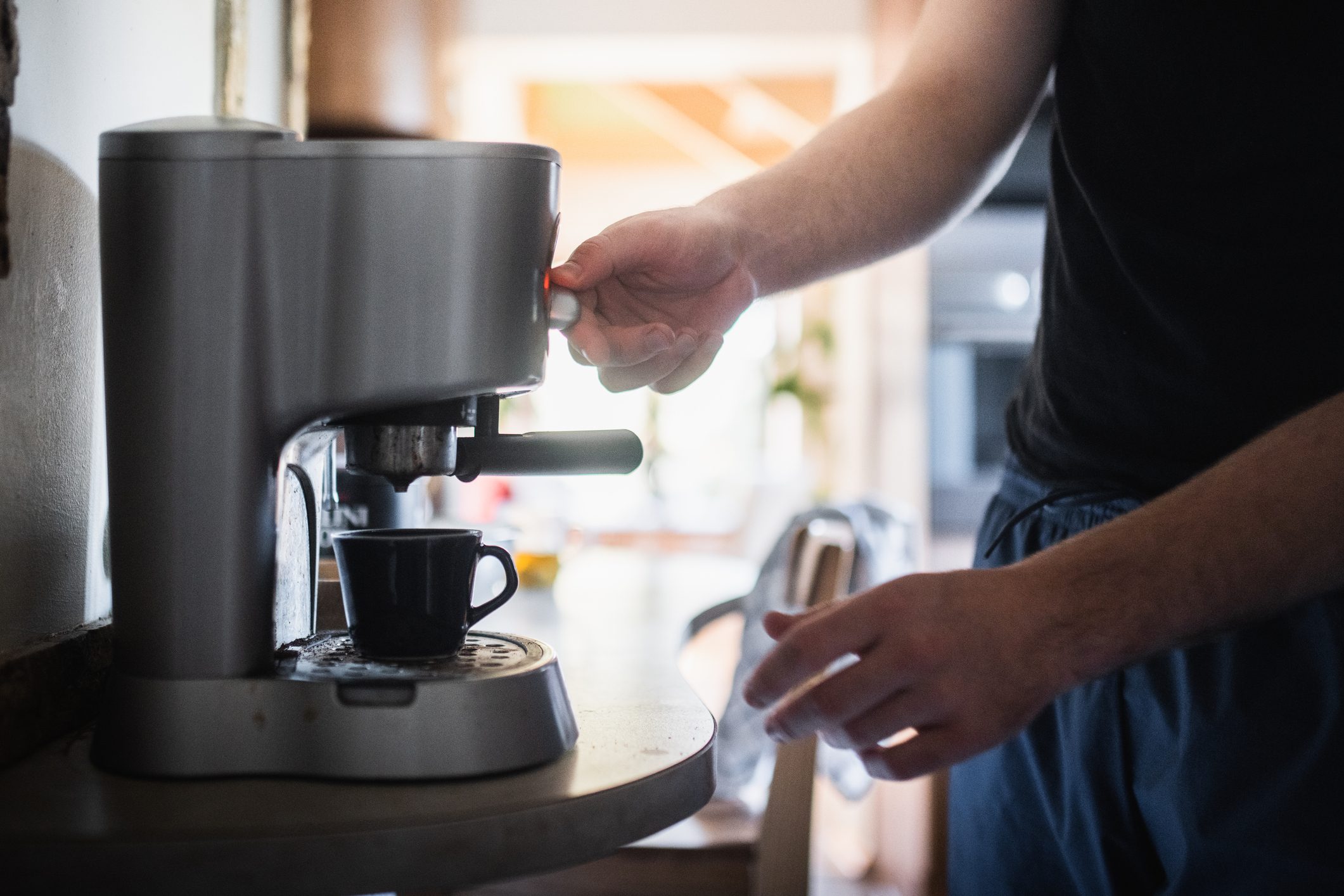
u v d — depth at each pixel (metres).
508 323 0.62
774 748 1.64
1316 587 0.57
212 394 0.63
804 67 4.23
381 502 1.08
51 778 0.63
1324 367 0.75
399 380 0.62
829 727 0.56
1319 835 0.70
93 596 0.86
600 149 6.27
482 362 0.62
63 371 0.79
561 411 6.41
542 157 0.63
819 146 0.96
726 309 0.87
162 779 0.63
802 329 4.43
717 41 3.95
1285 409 0.77
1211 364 0.79
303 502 0.83
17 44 0.70
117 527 0.65
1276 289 0.76
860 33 3.87
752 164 5.70
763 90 5.04
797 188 0.92
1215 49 0.75
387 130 1.46
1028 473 0.96
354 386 0.63
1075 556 0.59
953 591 0.57
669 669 1.02
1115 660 0.57
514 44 3.98
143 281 0.64
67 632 0.79
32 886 0.52
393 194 0.62
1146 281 0.81
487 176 0.62
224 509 0.64
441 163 0.61
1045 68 0.96
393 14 1.41
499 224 0.62
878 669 0.55
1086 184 0.84
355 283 0.62
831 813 3.38
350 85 1.41
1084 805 0.83
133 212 0.64
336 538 0.72
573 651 1.16
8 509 0.71
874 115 0.97
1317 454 0.58
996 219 2.95
